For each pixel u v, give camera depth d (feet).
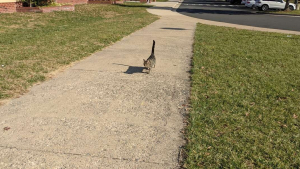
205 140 12.47
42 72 20.94
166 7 96.12
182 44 33.68
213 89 18.62
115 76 20.75
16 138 12.30
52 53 26.40
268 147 12.24
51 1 59.00
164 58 26.53
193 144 12.17
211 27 50.55
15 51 26.53
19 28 39.29
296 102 17.28
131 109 15.44
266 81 20.83
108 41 33.06
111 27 44.60
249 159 11.35
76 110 15.11
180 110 15.52
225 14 81.00
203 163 11.00
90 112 14.93
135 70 22.33
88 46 29.96
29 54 25.62
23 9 51.62
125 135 12.84
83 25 46.24
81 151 11.54
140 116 14.67
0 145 11.74
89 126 13.50
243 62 26.02
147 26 48.39
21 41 31.14
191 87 18.98
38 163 10.71
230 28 50.57
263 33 46.03
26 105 15.51
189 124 13.93
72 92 17.51
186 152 11.68
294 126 14.16
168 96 17.38
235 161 11.08
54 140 12.24
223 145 12.19
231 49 31.68
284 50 32.81
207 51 29.99
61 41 32.01
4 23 40.88
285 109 16.22
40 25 43.04
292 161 11.34
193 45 33.32
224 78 20.97
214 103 16.37
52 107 15.37
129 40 34.83
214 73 22.08
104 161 10.96
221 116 14.76
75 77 20.26
